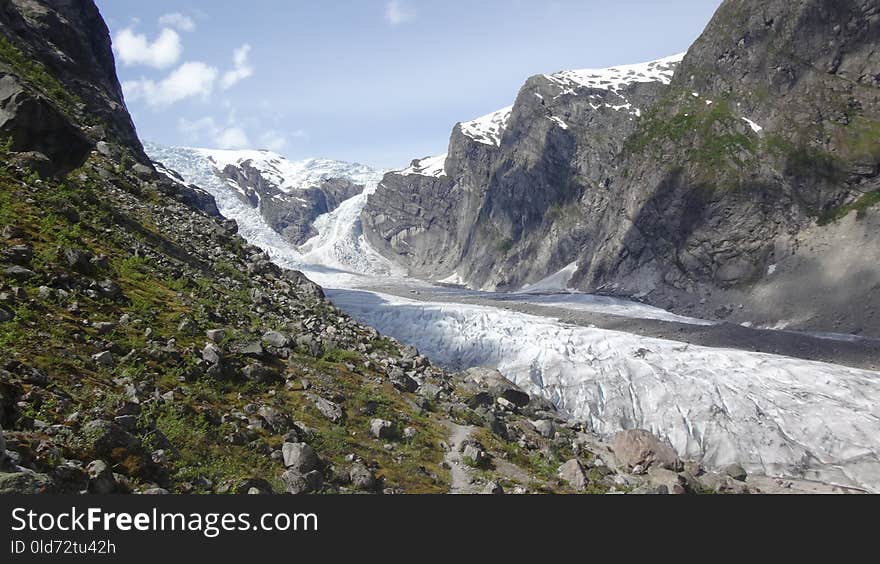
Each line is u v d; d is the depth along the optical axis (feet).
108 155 131.75
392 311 412.77
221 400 56.80
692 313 573.74
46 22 191.72
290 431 56.03
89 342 52.47
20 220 67.82
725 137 645.92
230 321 77.05
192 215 122.93
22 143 82.58
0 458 30.83
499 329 363.56
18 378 41.70
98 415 41.22
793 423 247.09
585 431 105.91
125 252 79.92
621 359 302.25
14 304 51.52
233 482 43.11
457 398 91.91
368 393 75.56
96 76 203.21
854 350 386.32
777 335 423.64
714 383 275.80
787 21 643.04
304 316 99.30
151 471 39.65
